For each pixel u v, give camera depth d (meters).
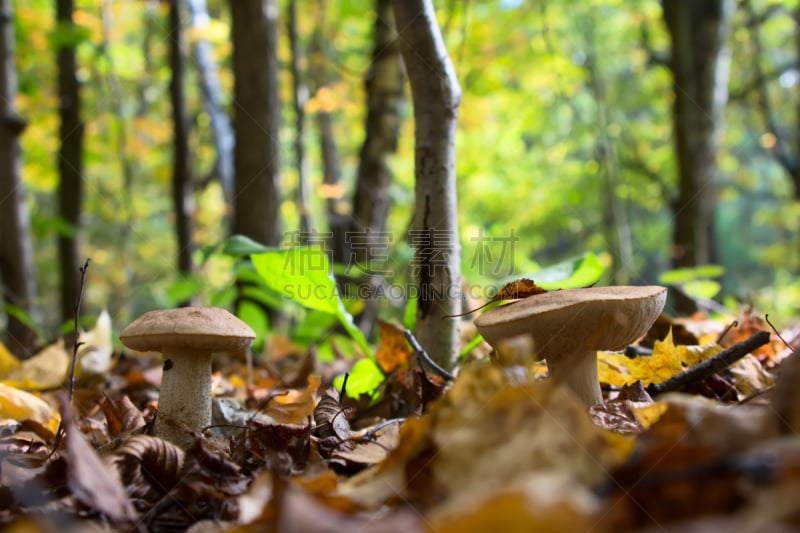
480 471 0.22
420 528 0.19
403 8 0.48
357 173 1.54
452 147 0.49
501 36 2.08
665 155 2.94
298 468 0.33
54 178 2.19
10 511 0.26
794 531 0.16
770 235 5.74
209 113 2.23
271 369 0.87
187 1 1.89
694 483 0.20
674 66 1.71
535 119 2.70
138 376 0.70
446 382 0.45
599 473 0.21
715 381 0.44
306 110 1.71
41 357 0.65
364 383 0.53
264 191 1.12
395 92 1.53
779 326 0.89
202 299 1.41
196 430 0.37
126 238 2.75
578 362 0.34
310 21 2.25
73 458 0.23
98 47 1.85
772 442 0.21
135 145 2.40
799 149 2.89
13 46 1.11
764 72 2.80
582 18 2.43
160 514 0.28
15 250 1.09
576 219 3.20
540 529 0.16
